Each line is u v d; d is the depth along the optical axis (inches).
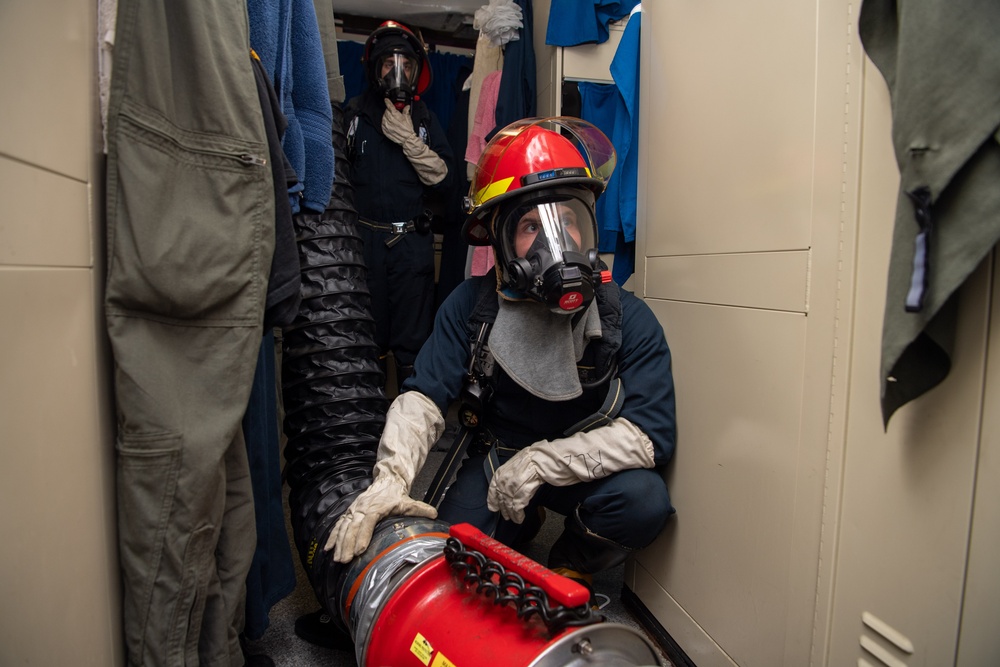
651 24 50.9
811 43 32.1
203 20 29.5
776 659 35.1
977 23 21.4
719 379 40.9
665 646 47.4
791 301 33.9
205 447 30.2
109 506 29.9
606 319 46.8
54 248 24.5
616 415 46.2
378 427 49.6
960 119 21.6
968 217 22.0
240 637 45.9
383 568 35.0
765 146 36.0
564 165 43.6
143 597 29.8
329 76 56.2
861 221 29.1
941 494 25.1
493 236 46.2
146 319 29.4
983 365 23.4
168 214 28.9
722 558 40.5
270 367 46.5
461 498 50.2
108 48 28.9
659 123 49.4
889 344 24.6
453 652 27.5
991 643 23.2
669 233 47.8
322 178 47.3
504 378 48.7
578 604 25.2
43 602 23.2
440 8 104.0
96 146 28.9
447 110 115.5
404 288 96.1
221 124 30.3
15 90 21.4
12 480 21.1
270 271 35.2
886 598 27.9
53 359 24.4
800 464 33.2
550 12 76.2
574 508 47.9
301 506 45.3
